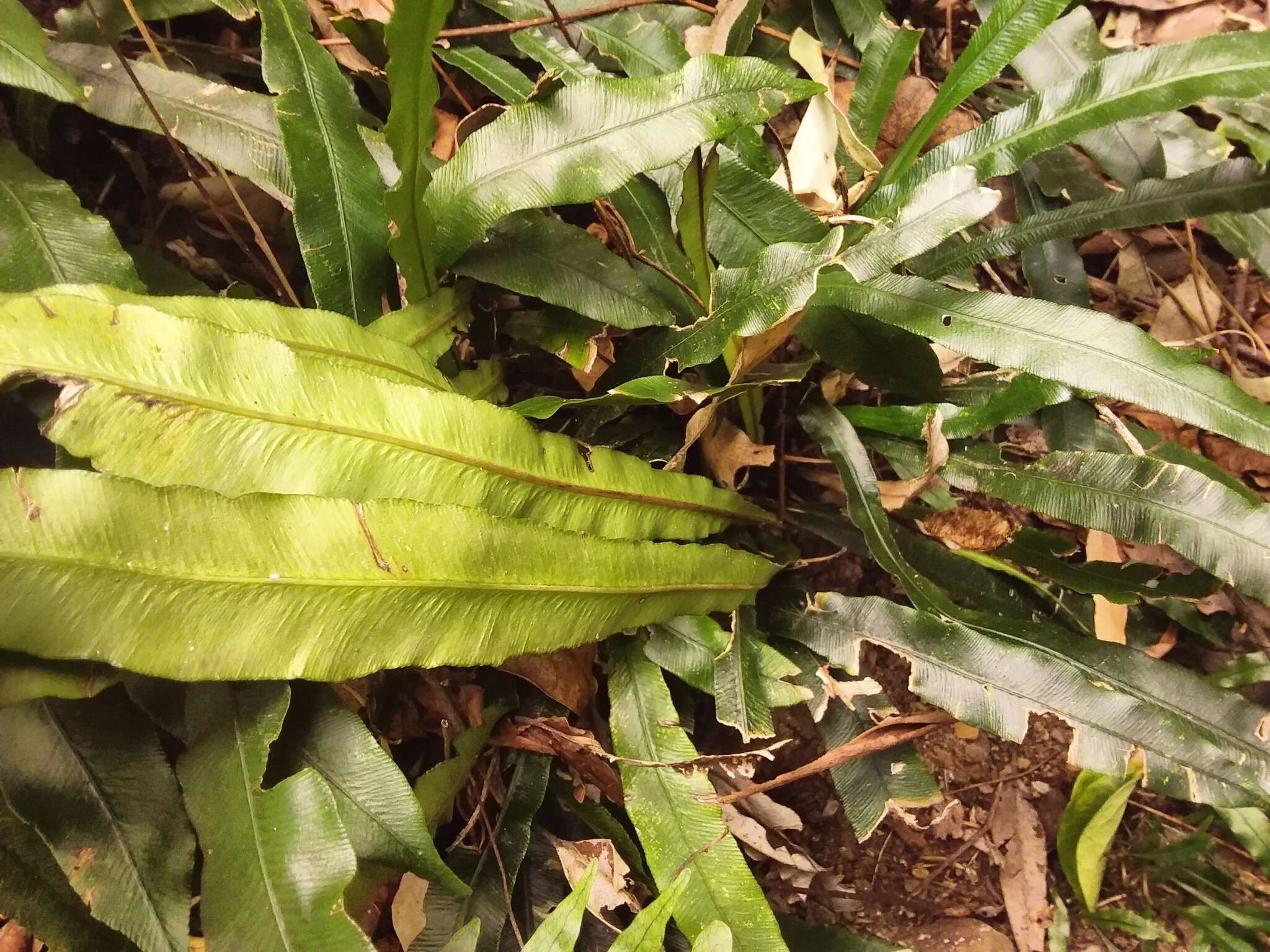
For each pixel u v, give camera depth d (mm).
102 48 346
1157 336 512
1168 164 448
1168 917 450
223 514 242
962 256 397
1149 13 516
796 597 402
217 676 244
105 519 231
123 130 410
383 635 262
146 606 236
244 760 281
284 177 342
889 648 364
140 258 370
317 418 265
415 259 334
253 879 267
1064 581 384
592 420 388
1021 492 364
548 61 401
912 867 453
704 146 388
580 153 323
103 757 288
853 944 369
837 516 427
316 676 255
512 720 383
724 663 360
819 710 365
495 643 283
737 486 434
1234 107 446
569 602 301
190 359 248
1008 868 451
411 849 300
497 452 298
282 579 247
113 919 276
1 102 383
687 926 331
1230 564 330
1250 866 454
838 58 458
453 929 358
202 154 339
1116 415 408
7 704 242
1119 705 333
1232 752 333
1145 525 343
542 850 388
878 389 417
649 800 347
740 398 394
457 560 271
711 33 425
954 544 395
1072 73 436
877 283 352
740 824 407
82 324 235
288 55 314
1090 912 442
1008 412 364
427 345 346
